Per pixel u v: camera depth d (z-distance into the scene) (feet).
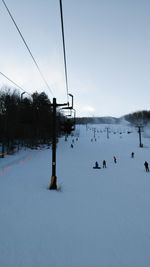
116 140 308.60
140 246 29.40
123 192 60.85
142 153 185.37
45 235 31.63
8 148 149.38
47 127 232.94
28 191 55.83
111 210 44.42
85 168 109.40
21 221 36.04
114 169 108.68
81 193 57.88
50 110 240.94
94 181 75.72
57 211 41.98
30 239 30.19
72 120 78.64
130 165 124.67
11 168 91.25
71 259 25.84
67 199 51.01
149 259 26.20
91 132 456.04
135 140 308.60
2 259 25.21
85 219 38.70
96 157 160.04
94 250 28.07
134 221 38.55
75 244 29.50
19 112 187.11
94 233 33.09
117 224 36.99
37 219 37.32
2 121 147.74
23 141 195.21
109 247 28.96
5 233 31.55
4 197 48.83
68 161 132.57
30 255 26.30
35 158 136.15
